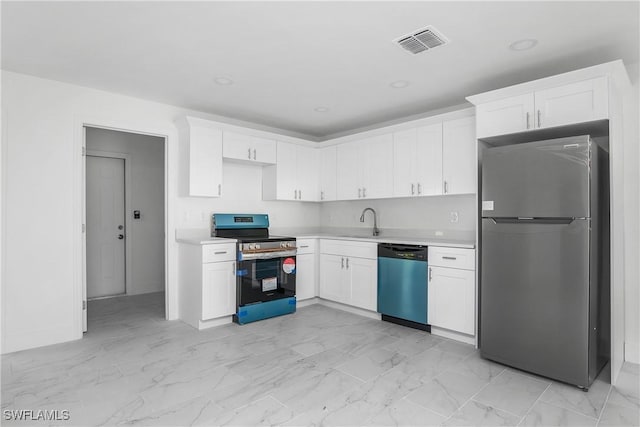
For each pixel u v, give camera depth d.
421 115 4.13
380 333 3.39
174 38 2.39
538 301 2.46
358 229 4.79
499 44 2.44
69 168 3.21
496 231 2.67
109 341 3.16
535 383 2.39
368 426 1.89
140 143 5.07
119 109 3.49
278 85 3.24
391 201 4.41
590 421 1.95
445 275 3.22
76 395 2.21
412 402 2.14
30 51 2.58
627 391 2.28
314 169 4.81
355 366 2.64
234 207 4.38
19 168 2.96
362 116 4.23
